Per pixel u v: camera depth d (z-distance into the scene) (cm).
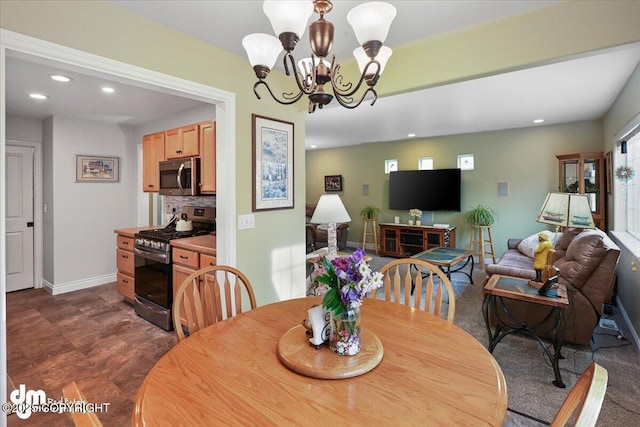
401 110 430
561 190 473
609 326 304
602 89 340
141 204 485
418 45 227
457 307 361
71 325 320
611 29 170
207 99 233
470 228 600
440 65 219
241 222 252
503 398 91
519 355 253
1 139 142
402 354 116
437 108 419
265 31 209
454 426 80
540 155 530
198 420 83
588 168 443
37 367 243
